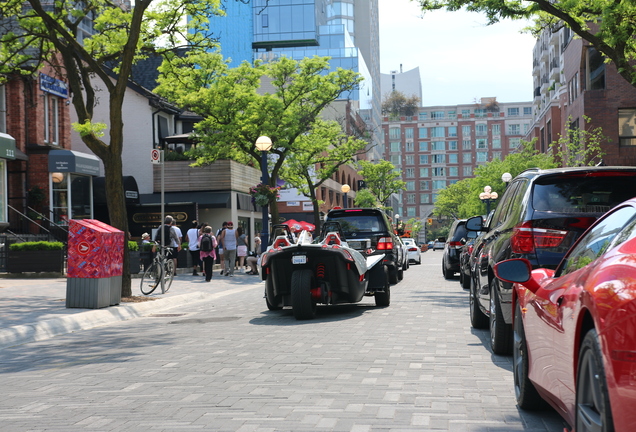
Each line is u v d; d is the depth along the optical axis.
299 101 35.75
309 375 6.95
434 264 42.22
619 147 40.72
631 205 3.70
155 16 17.42
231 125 31.59
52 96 31.47
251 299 17.19
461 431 4.83
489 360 7.64
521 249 6.90
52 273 23.45
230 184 39.38
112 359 8.45
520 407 5.39
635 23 16.09
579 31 16.91
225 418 5.34
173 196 39.62
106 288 13.86
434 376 6.79
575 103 44.66
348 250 12.20
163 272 17.72
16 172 29.25
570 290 3.74
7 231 27.61
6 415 5.69
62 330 11.62
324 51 99.06
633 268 2.94
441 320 11.39
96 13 18.41
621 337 2.78
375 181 70.88
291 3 99.62
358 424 5.06
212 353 8.55
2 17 17.42
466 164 161.50
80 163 30.23
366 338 9.45
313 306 12.27
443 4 17.72
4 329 10.48
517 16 17.39
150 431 5.02
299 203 55.69
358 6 125.75
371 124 107.12
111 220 15.57
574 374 3.47
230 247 27.03
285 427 5.03
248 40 99.69
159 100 39.94
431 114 166.50
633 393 2.70
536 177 7.23
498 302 7.73
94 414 5.61
